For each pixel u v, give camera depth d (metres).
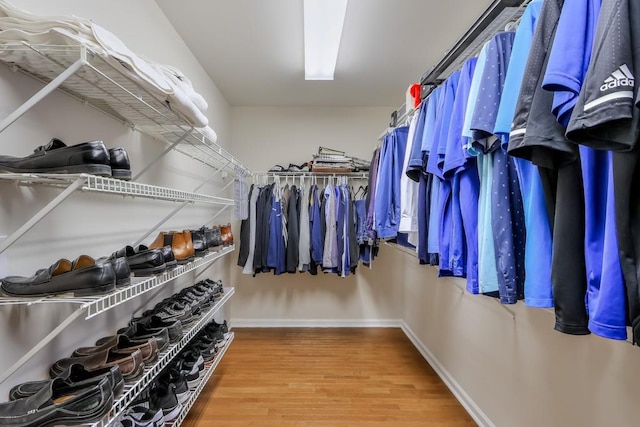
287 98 2.98
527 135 0.64
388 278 3.22
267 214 2.79
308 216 2.83
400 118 2.26
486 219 0.93
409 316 2.93
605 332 0.55
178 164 1.87
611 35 0.51
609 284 0.55
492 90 0.88
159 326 1.25
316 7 1.55
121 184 0.83
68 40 0.72
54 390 0.78
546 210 0.71
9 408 0.73
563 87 0.57
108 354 0.98
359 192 3.04
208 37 1.94
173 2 1.62
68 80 0.92
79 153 0.73
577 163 0.63
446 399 1.90
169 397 1.34
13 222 0.84
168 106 1.07
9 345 0.83
